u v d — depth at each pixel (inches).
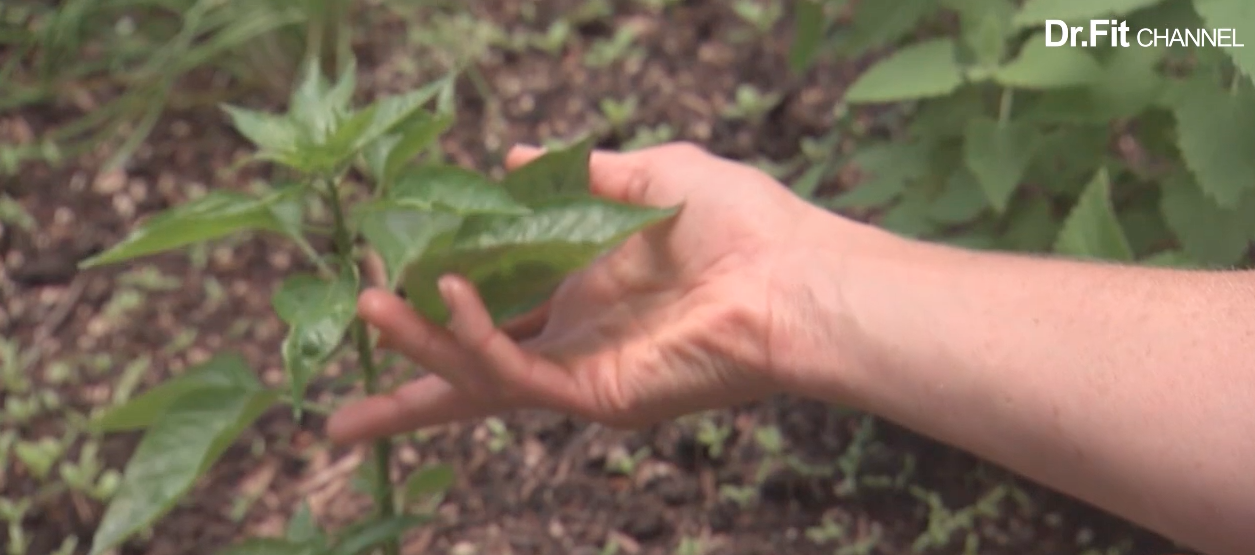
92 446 48.0
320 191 38.8
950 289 39.8
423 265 39.1
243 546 39.9
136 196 53.9
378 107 37.9
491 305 40.4
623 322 42.5
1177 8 44.7
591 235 38.3
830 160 54.5
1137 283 38.9
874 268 40.6
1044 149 46.9
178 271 52.4
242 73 57.0
